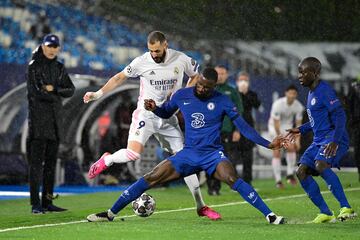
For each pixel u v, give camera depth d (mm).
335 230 22219
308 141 51750
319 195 24641
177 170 23797
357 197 34938
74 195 38938
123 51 59500
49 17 58250
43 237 21094
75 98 44531
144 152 45250
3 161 44531
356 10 63250
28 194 39375
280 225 23484
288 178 45219
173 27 63031
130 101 45344
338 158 24781
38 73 28922
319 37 63031
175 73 26484
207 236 21016
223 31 63000
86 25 59469
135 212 25578
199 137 23672
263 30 63031
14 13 57000
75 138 44625
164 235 21250
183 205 31391
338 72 60812
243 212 28328
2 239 20781
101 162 27125
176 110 24250
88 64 57312
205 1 63312
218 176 23578
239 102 37219
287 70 61844
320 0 65562
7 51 54406
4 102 44875
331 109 23938
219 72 36781
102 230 22453
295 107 44344
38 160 29234
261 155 52562
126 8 61750
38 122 28969
